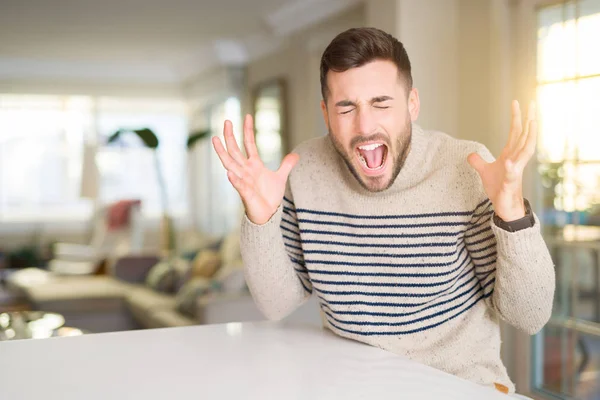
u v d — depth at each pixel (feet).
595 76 9.21
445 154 3.73
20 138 25.05
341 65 3.34
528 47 10.40
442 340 3.78
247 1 15.96
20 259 22.91
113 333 3.85
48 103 25.31
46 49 22.25
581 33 9.43
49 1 15.78
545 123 10.14
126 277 18.25
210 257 15.61
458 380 2.86
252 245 3.73
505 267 3.26
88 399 2.70
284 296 4.01
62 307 16.01
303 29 16.90
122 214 22.24
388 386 2.79
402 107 3.44
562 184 9.84
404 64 3.43
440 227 3.67
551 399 10.05
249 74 21.34
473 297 3.84
